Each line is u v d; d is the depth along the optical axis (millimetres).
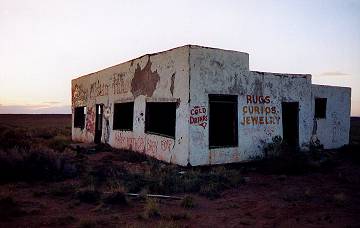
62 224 5941
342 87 18516
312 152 14398
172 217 6469
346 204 7574
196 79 11008
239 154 12125
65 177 9766
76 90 23766
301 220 6457
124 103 16250
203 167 11102
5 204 6965
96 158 13773
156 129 13141
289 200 7855
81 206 7102
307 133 14719
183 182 9023
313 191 8820
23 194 7941
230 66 11961
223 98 11867
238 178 9789
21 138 16656
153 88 13164
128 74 15594
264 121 13016
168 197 7789
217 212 6898
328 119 17562
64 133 28719
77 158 13422
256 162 12516
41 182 9180
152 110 13531
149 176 9516
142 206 7172
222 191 8680
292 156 12078
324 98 17328
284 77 13836
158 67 12797
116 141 16781
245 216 6660
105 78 18453
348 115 18906
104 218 6312
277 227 6043
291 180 10172
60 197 7770
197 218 6492
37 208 6832
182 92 11125
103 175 9805
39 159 10250
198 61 11070
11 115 104625
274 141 13062
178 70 11406
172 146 11625
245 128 12375
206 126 11219
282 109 14203
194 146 10883
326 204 7586
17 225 5793
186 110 10875
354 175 11094
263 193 8539
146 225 5938
